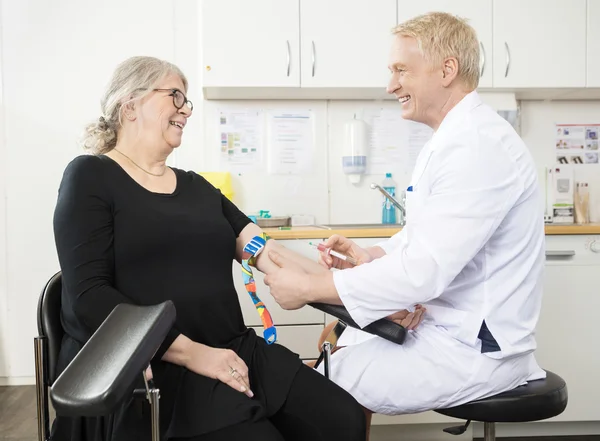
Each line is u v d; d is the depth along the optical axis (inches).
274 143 118.6
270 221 109.0
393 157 120.1
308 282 51.1
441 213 49.2
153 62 53.5
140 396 40.6
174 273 49.3
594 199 121.3
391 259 50.3
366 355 54.9
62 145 119.7
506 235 51.5
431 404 52.7
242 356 51.2
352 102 119.1
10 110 118.9
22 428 96.8
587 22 107.9
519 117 121.0
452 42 53.8
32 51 118.3
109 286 45.5
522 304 52.0
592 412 95.4
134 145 53.2
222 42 104.5
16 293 120.7
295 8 105.1
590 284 95.4
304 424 48.1
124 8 118.6
